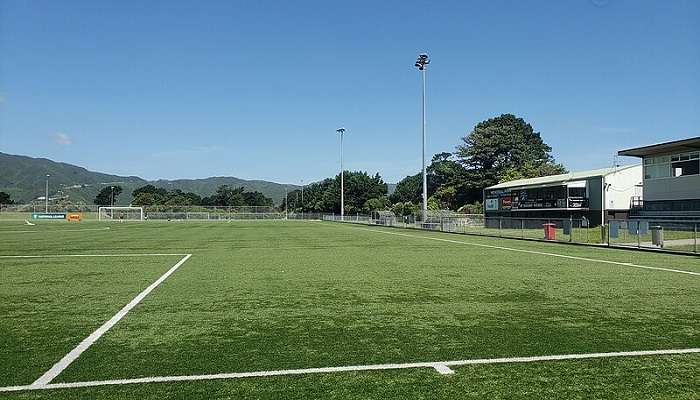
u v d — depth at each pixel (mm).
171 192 141875
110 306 8914
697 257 18312
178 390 4762
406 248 22406
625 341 6473
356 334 6879
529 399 4531
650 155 45094
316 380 5023
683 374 5180
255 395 4633
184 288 10953
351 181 105000
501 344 6344
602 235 25156
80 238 29531
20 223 60031
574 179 50469
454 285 11336
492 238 30641
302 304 9055
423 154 43031
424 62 42312
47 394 4668
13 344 6410
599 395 4617
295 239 29172
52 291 10594
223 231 39625
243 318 7906
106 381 5004
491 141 86938
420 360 5684
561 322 7574
